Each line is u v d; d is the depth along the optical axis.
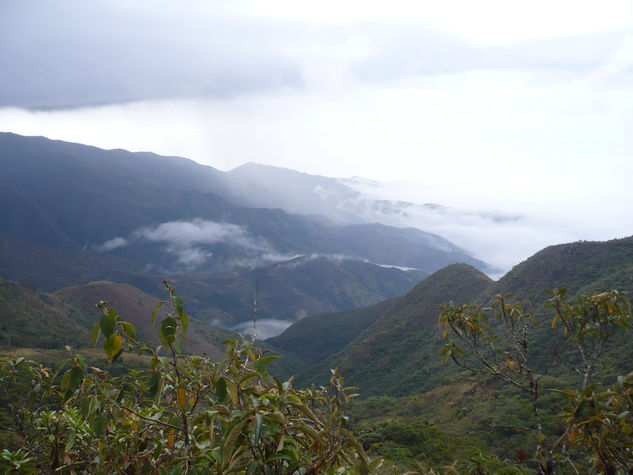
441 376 76.38
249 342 2.57
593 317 3.49
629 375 2.14
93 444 2.80
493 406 28.84
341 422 1.92
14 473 2.58
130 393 2.70
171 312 2.25
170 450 2.54
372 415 50.22
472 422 25.94
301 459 1.93
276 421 1.80
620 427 2.20
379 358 104.00
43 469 2.78
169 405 2.83
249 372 2.15
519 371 3.68
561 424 2.31
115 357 2.10
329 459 1.87
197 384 2.51
